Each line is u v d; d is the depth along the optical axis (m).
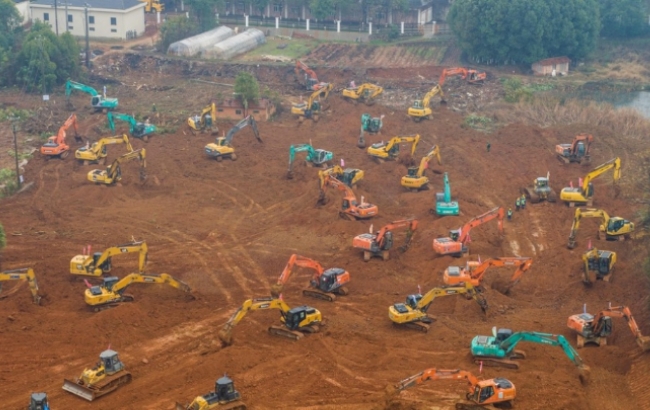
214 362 57.69
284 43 161.50
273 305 61.34
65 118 116.62
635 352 60.59
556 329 64.00
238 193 92.88
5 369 56.91
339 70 142.12
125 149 104.56
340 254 77.25
